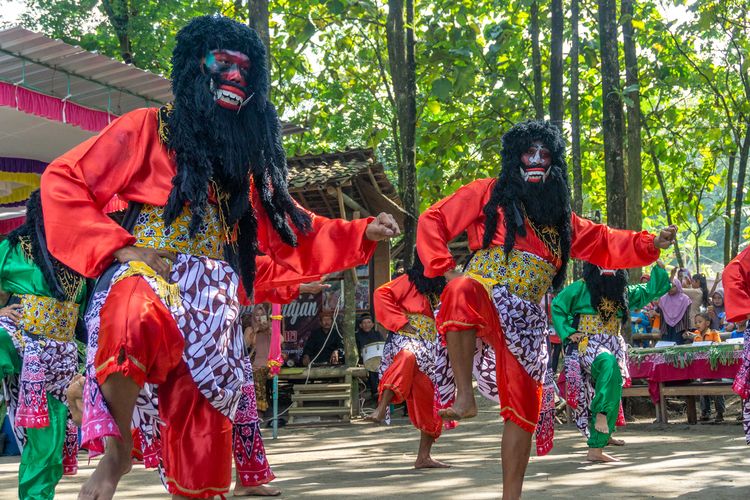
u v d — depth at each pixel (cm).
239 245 343
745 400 612
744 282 616
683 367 1075
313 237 361
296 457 823
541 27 1727
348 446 930
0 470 782
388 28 1681
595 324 736
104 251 294
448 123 1686
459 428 1108
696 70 1808
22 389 496
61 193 298
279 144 344
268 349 1130
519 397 421
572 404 735
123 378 283
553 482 586
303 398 1265
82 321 529
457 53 1416
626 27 1628
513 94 1777
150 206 314
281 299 483
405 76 1527
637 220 1612
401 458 792
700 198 2214
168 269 303
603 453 739
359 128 2183
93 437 279
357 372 1301
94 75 1109
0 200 1470
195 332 302
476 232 441
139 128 314
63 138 1280
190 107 314
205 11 1925
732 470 638
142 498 566
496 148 1623
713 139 2012
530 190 425
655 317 1471
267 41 1077
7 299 519
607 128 1253
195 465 295
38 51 1024
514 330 421
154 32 1938
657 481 582
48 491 500
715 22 1714
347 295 1348
